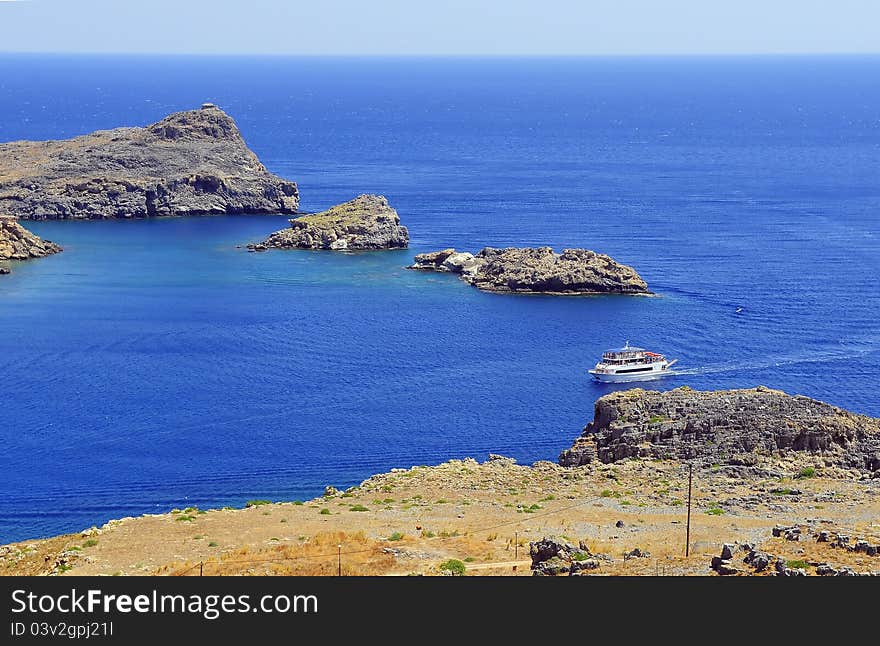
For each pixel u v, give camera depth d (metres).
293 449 157.75
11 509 135.38
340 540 89.62
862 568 77.00
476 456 156.25
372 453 156.75
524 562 84.06
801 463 111.38
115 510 135.38
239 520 97.75
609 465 113.38
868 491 102.69
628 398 121.00
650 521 94.44
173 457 154.00
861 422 117.75
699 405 118.56
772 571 76.62
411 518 97.31
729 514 96.06
